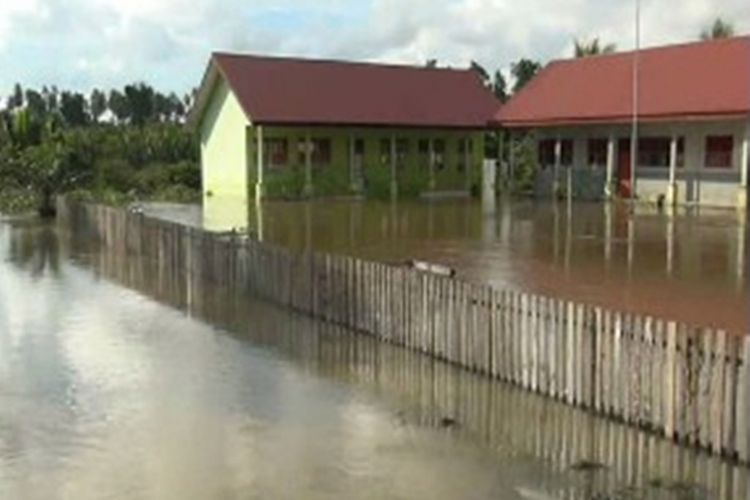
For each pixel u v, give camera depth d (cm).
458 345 1205
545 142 4097
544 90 4103
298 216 3177
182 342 1391
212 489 818
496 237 2469
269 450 912
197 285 1902
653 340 938
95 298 1786
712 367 880
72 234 2977
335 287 1463
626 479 829
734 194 3312
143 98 8912
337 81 4247
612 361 988
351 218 3080
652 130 3588
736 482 817
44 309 1675
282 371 1212
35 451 918
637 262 1958
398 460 883
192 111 4466
